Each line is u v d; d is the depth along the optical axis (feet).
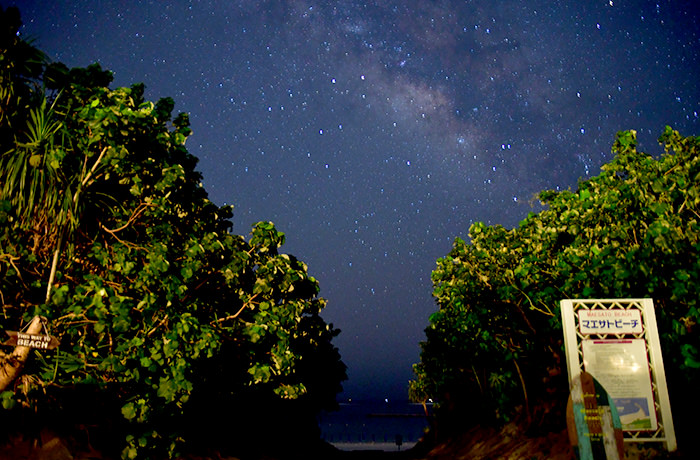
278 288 33.47
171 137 27.58
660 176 31.04
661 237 28.50
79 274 25.96
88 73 25.31
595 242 34.40
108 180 26.73
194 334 25.96
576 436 26.00
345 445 177.27
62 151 22.56
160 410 27.40
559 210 39.65
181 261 28.63
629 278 30.50
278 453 58.49
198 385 33.60
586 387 26.55
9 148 23.13
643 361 27.30
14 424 24.34
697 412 29.99
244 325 32.32
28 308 23.66
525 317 46.37
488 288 46.91
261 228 32.94
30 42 23.66
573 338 27.66
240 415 49.83
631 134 32.86
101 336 25.57
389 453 103.65
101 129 23.18
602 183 33.73
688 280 28.43
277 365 32.50
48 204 22.30
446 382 78.54
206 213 34.04
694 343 29.30
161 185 26.55
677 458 25.96
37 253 24.08
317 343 65.26
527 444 46.62
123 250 25.66
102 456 27.71
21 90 24.29
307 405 71.26
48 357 24.81
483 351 55.42
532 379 55.26
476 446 61.77
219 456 40.27
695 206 30.09
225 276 31.24
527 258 40.42
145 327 25.61
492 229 46.39
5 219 21.71
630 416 26.55
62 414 27.32
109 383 27.71
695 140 31.42
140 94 26.89
